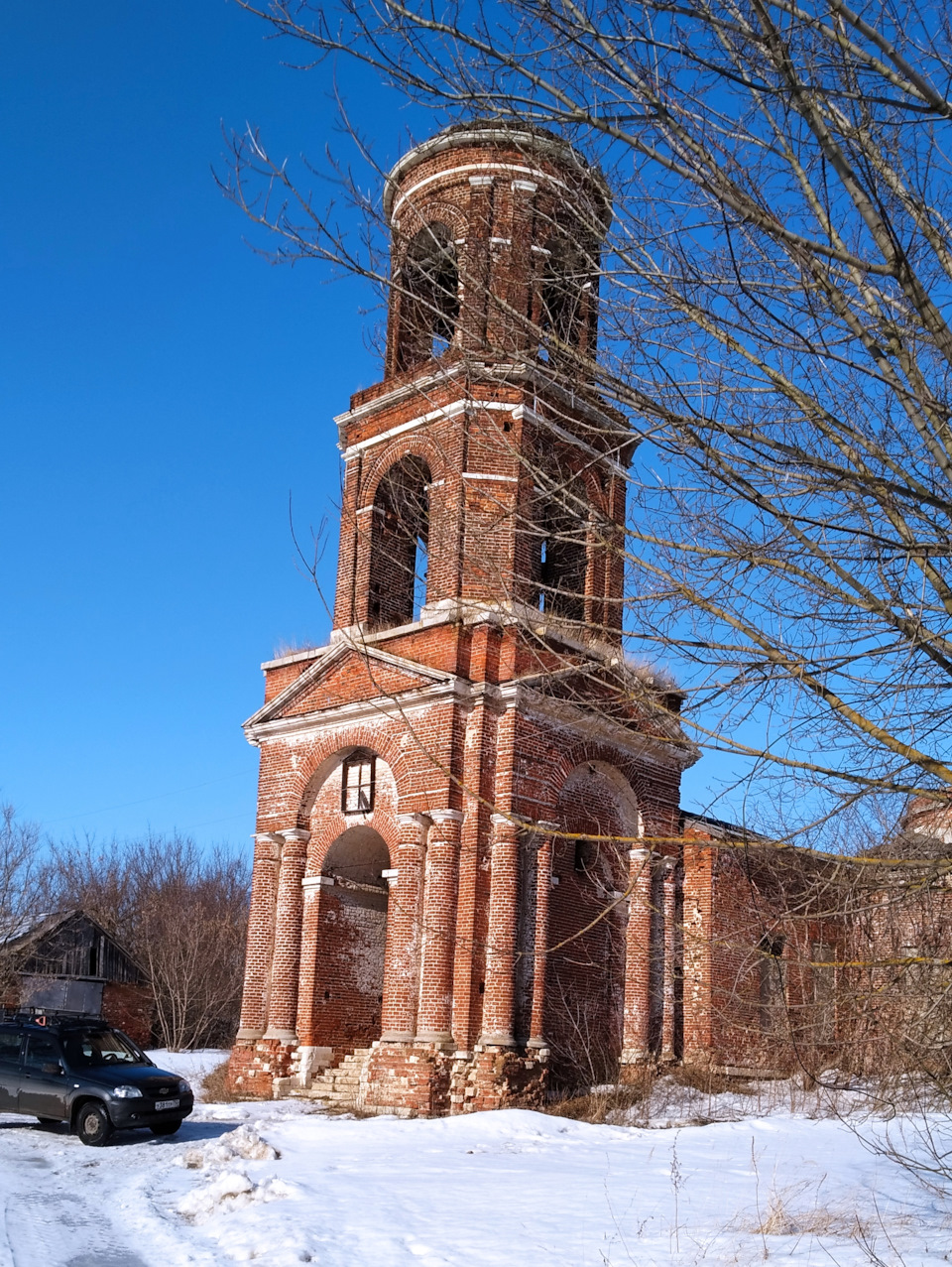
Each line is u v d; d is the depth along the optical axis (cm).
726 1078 2311
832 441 709
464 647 2275
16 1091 1838
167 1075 1867
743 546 736
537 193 870
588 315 830
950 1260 860
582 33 698
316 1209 1169
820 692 718
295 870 2480
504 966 2131
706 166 688
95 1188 1416
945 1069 760
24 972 4012
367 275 747
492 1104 2041
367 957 2512
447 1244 1001
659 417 728
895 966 777
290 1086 2356
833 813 719
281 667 2662
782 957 859
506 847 2181
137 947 4959
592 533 802
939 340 661
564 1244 988
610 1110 2111
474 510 1095
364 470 2597
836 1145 1634
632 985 2398
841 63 662
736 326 728
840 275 704
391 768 2333
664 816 2530
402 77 705
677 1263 896
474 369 811
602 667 849
